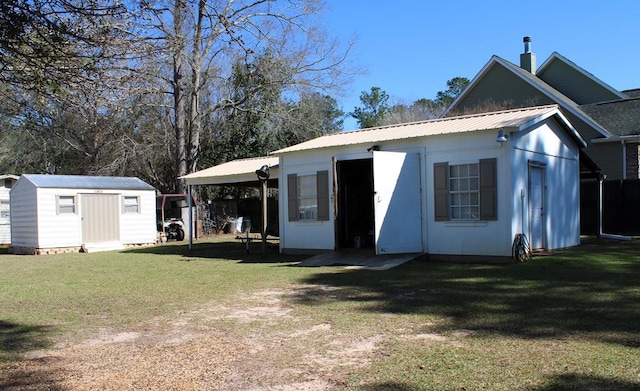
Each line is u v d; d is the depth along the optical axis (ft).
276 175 52.54
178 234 81.66
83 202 66.08
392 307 23.40
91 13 17.19
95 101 20.12
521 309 21.97
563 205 46.16
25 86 19.16
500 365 14.99
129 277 36.52
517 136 38.47
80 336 20.06
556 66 85.56
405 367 15.20
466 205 39.19
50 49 17.43
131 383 14.62
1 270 43.86
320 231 46.65
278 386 14.10
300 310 23.52
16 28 16.21
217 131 98.22
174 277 35.58
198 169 97.60
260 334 19.54
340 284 30.27
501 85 82.07
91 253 61.41
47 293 30.32
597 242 51.42
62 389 14.25
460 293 26.08
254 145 98.78
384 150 42.93
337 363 15.87
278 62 85.97
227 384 14.38
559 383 13.42
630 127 65.92
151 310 24.54
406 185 40.55
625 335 17.56
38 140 104.78
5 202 83.76
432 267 36.17
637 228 58.39
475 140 38.52
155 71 31.04
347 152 44.75
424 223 40.98
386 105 185.47
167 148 96.63
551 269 32.76
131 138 93.66
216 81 93.15
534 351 16.19
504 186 37.17
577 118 69.21
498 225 37.35
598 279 28.60
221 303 25.75
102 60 18.72
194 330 20.48
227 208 95.81
